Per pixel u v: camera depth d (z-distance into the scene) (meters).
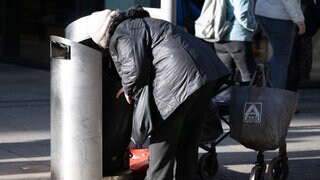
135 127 8.20
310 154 11.45
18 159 10.56
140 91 8.13
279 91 9.21
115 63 8.20
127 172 9.30
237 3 12.27
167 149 8.21
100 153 8.66
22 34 20.14
